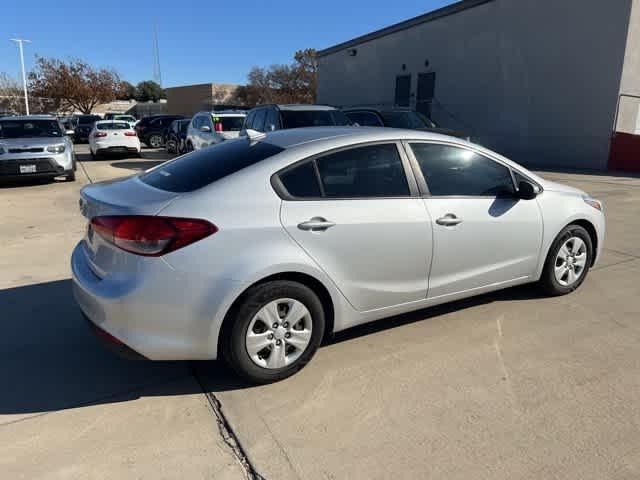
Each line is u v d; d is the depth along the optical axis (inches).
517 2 677.9
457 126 804.6
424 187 141.6
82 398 119.2
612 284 193.9
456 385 123.7
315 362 134.7
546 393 120.3
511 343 145.6
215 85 2142.0
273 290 117.6
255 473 94.6
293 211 120.6
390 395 119.4
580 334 151.3
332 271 125.9
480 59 746.2
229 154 135.7
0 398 118.6
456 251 146.7
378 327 155.9
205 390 122.7
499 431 106.4
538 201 164.6
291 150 127.6
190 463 97.3
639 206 349.4
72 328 155.3
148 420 110.8
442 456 99.0
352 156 132.6
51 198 379.6
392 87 943.7
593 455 99.3
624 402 116.9
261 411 113.7
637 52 569.3
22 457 98.7
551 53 640.4
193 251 109.5
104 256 115.2
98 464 96.9
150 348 111.4
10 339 147.9
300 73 2065.7
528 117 681.6
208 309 111.9
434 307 171.6
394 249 134.4
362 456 99.0
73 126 1263.5
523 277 167.0
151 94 3329.2
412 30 876.6
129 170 589.3
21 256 226.4
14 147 420.8
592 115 599.5
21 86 2416.3
